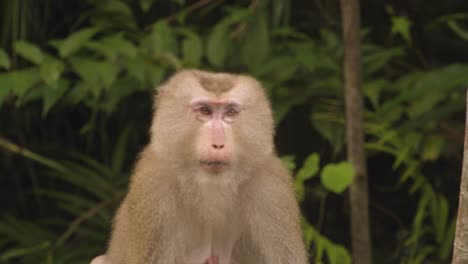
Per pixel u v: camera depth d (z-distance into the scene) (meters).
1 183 12.50
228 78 7.73
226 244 8.04
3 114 12.12
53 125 12.38
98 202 12.05
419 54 11.84
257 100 7.70
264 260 8.12
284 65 10.75
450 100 10.99
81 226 11.61
